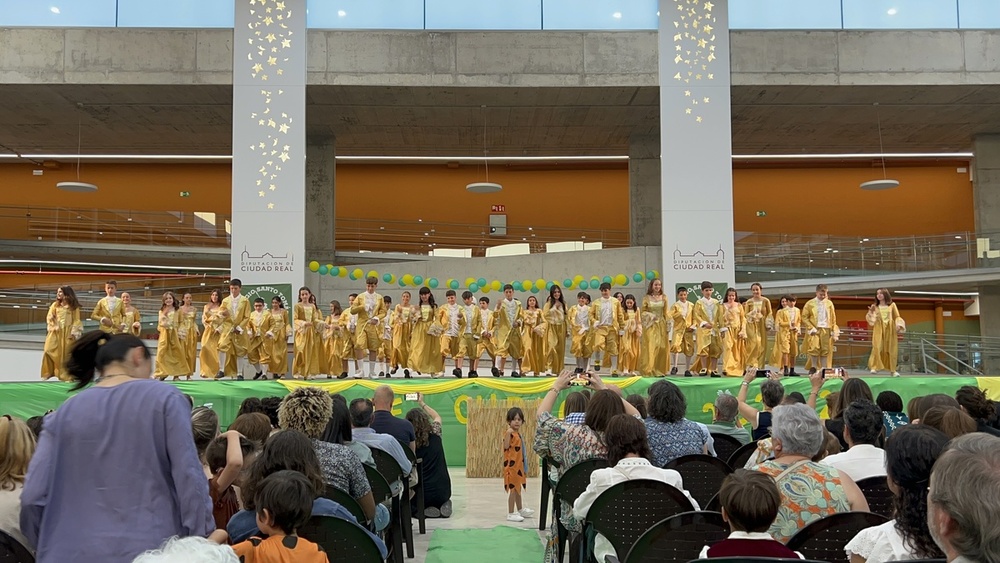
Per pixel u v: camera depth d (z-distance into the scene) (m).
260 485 2.96
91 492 2.91
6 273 25.78
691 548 3.41
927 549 2.50
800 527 3.31
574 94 18.53
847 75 17.73
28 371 17.12
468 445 11.63
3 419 3.51
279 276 15.91
